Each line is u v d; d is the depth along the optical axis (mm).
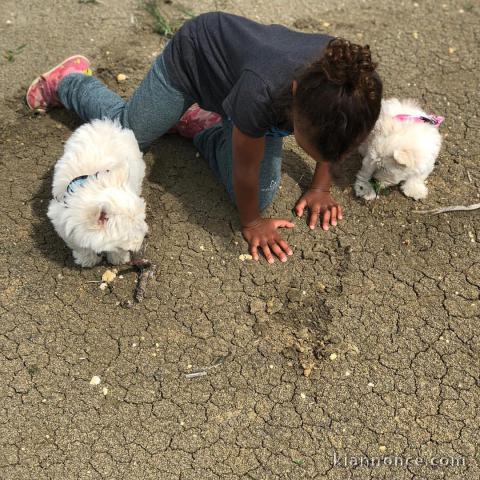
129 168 1280
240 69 1115
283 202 1480
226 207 1462
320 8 1990
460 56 1836
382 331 1280
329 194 1476
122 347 1240
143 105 1331
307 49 1036
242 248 1394
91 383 1192
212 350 1245
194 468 1107
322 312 1303
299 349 1246
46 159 1522
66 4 1936
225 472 1105
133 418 1157
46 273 1329
